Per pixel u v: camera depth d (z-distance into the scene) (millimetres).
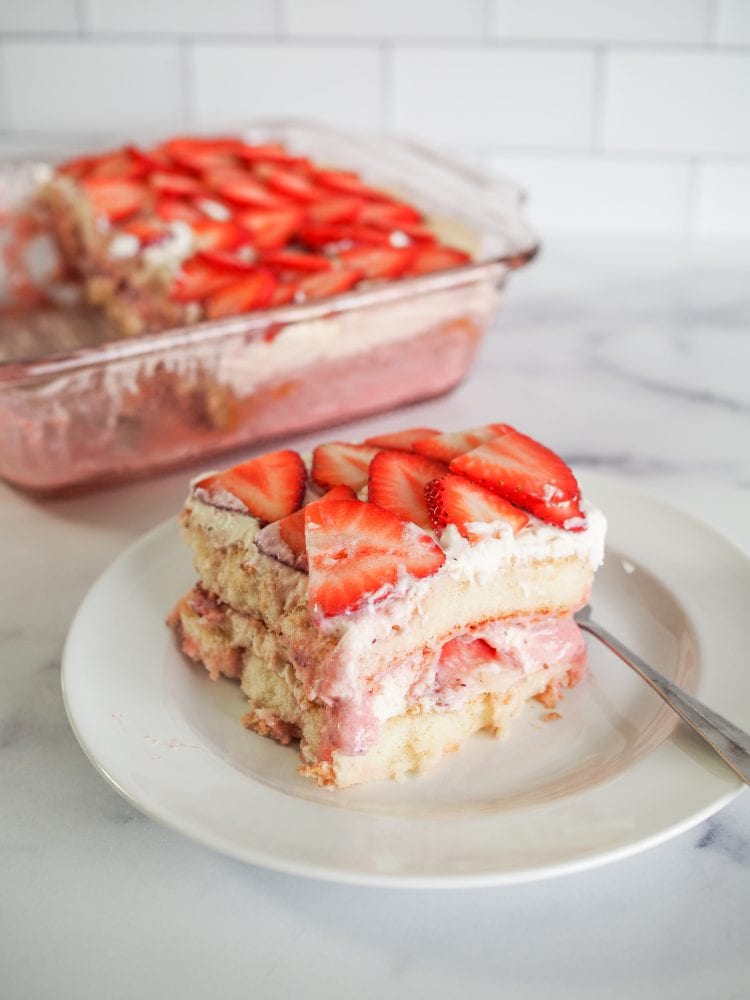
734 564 606
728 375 830
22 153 1046
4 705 564
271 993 412
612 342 874
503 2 953
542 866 423
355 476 570
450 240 847
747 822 488
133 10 981
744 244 1032
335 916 445
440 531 535
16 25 990
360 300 726
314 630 505
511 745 542
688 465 730
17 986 415
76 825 492
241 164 941
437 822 458
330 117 1017
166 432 718
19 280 964
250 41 989
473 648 555
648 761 485
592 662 584
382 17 970
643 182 1019
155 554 621
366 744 505
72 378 677
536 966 419
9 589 638
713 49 953
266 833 445
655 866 464
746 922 436
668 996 406
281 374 734
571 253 1018
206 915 446
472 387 816
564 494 558
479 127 1007
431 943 431
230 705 562
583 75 976
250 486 566
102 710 518
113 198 893
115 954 429
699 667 548
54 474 702
